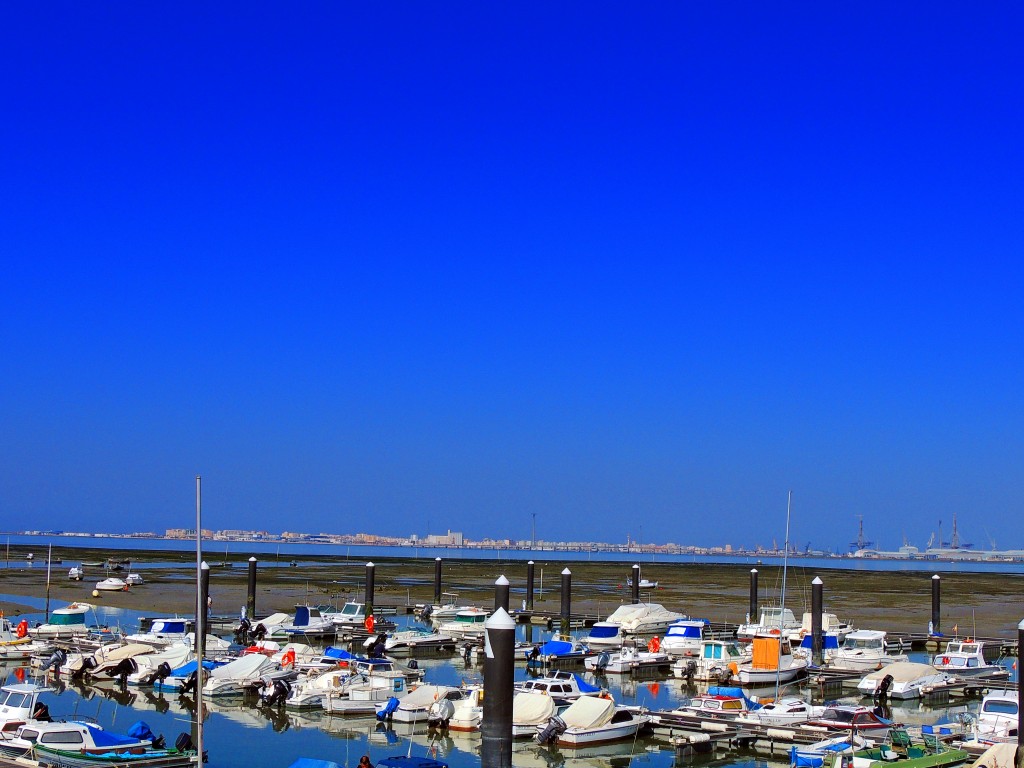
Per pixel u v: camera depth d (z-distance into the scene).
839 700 58.50
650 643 71.31
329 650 62.94
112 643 67.75
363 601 110.94
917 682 58.53
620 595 134.38
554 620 96.50
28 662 66.31
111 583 117.44
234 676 55.12
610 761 43.59
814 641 75.88
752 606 98.31
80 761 35.94
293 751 43.41
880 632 75.81
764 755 44.53
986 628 98.38
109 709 51.53
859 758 38.28
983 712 46.25
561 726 45.22
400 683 52.34
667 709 52.59
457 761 42.22
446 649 76.25
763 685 61.97
